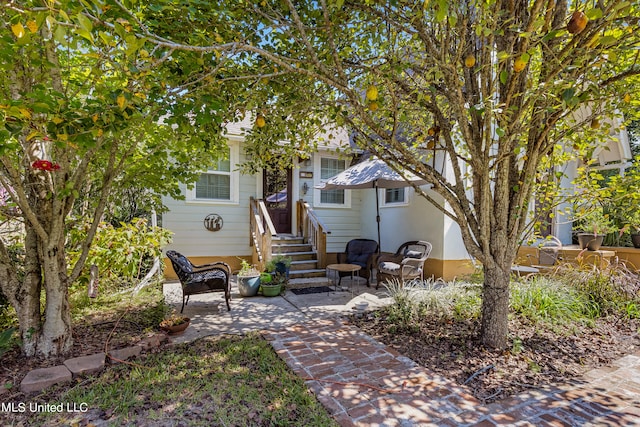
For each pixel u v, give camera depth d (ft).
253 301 19.57
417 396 9.21
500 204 12.22
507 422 8.09
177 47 7.23
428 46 10.85
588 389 9.73
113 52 8.14
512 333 13.65
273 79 11.61
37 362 10.77
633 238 23.35
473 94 12.12
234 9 10.85
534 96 8.92
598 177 14.56
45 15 5.43
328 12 10.50
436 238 25.00
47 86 9.49
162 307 16.57
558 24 10.08
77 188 11.74
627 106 11.06
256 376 10.20
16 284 11.35
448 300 16.48
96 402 8.72
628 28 8.69
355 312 17.22
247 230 28.14
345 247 32.27
